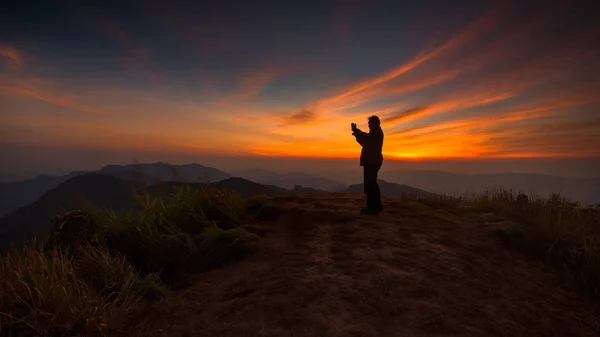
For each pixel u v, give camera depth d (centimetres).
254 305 314
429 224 600
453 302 329
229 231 489
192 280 402
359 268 394
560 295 379
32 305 283
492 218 646
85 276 367
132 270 394
